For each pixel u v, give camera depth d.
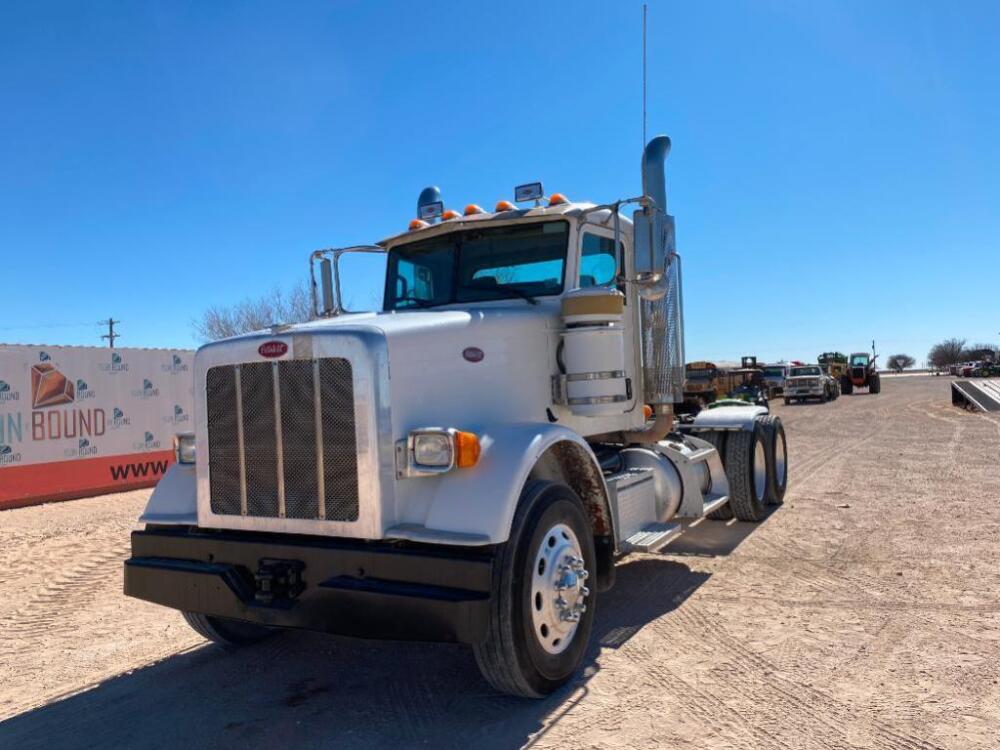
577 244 5.28
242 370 3.94
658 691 3.95
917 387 54.06
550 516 3.88
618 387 5.01
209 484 4.04
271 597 3.74
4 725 3.92
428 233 5.68
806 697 3.82
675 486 6.42
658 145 5.16
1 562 7.85
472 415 4.23
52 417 12.12
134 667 4.70
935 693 3.82
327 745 3.53
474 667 4.46
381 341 3.70
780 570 6.25
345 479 3.67
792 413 27.98
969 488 9.73
